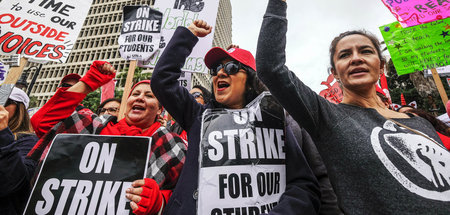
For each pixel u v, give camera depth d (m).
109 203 1.23
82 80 1.71
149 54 3.06
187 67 3.43
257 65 1.15
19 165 1.28
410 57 3.59
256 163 1.13
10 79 1.89
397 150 0.91
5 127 1.28
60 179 1.26
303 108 1.09
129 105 1.85
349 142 0.99
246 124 1.22
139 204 1.16
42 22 2.17
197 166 1.20
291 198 1.08
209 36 3.50
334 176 1.03
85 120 1.68
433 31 3.46
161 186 1.50
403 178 0.85
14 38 2.03
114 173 1.30
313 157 1.48
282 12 1.22
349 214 0.92
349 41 1.23
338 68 1.25
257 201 1.07
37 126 1.56
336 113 1.11
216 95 1.46
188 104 1.43
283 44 1.18
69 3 2.34
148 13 3.22
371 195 0.88
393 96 11.49
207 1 3.55
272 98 1.35
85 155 1.33
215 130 1.20
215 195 1.06
